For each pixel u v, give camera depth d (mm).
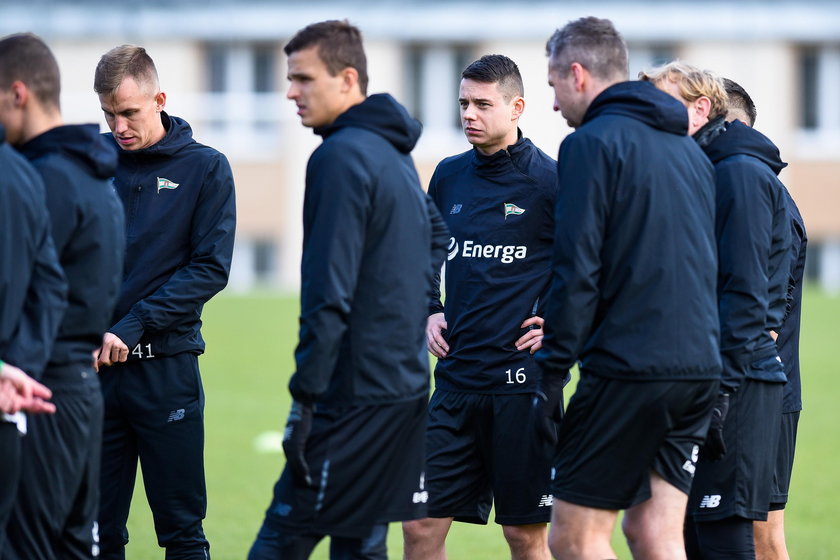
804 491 29531
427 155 91375
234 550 23344
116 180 18922
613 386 14836
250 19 90875
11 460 13539
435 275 19953
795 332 18609
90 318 14516
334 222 14008
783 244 16984
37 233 13477
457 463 18906
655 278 14773
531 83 89125
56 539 14492
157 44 91062
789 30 89625
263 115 91938
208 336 59188
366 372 14391
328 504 14359
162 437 18500
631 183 14766
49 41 89625
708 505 16922
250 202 91562
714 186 15719
